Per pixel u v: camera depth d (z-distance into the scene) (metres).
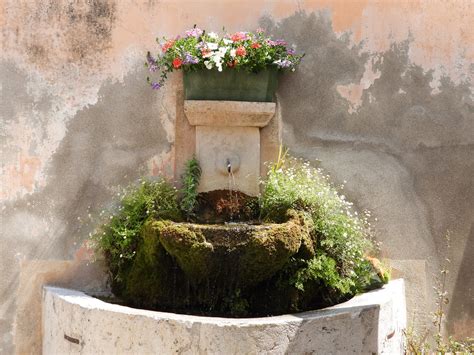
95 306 4.14
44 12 5.18
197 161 5.19
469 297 5.37
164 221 4.65
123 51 5.23
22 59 5.16
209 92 5.04
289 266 4.70
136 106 5.23
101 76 5.21
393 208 5.36
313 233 4.79
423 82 5.41
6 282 5.12
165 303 4.79
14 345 5.10
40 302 5.12
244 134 5.23
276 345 3.82
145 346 3.88
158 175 5.23
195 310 4.73
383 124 5.39
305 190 4.98
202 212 5.16
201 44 4.90
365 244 5.09
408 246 5.35
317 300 4.79
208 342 3.75
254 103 5.06
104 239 5.02
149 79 5.21
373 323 4.25
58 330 4.48
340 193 5.33
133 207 5.04
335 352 4.05
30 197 5.16
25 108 5.16
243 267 4.46
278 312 4.70
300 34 5.34
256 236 4.37
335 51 5.36
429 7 5.42
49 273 5.14
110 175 5.21
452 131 5.43
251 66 4.98
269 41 5.09
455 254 5.38
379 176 5.36
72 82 5.20
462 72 5.45
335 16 5.36
